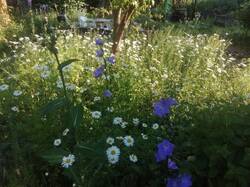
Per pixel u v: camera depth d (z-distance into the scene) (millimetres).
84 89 4270
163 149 2832
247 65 7488
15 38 8898
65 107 3672
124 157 3256
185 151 3188
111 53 5879
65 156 3051
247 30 12109
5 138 3781
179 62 6148
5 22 9992
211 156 2859
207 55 7148
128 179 3176
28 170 3336
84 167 3090
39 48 6223
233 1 16406
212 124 3066
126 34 7910
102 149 3035
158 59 6484
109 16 12062
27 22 10469
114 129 3541
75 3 13289
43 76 4379
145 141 3467
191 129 3145
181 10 14695
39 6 13883
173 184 2758
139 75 4953
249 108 3311
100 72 4242
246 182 2695
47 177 3391
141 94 4527
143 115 4070
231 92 5395
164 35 8070
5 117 4059
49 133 3605
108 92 3889
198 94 4953
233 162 2820
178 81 5117
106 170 3184
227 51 10391
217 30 12578
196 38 8609
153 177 3166
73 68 4789
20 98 4184
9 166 3428
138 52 6504
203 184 2961
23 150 3479
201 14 15711
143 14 11172
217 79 5820
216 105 3881
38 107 4070
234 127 2982
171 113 3984
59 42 6359
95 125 3654
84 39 6984
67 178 3367
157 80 5105
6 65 5695
